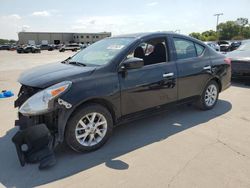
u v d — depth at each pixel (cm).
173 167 324
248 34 8844
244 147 377
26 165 331
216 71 532
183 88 472
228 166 324
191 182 292
